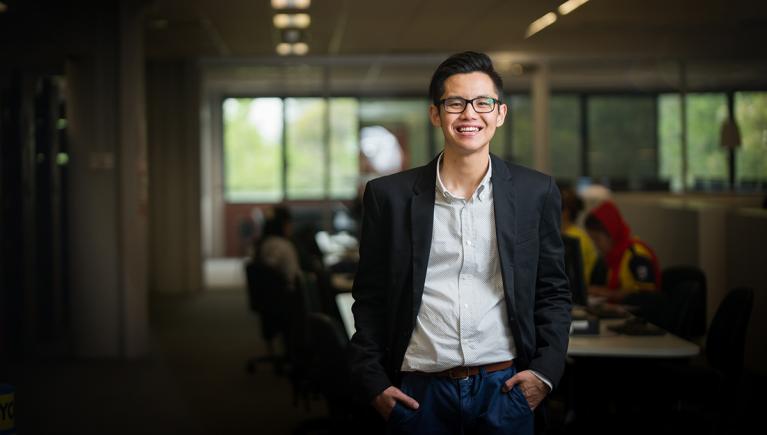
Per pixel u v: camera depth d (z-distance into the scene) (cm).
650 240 854
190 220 1223
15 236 748
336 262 788
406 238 235
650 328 418
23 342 755
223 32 984
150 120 1212
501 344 234
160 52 1142
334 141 1266
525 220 234
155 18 886
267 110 1261
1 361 734
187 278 1227
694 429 474
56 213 786
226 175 1285
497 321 233
